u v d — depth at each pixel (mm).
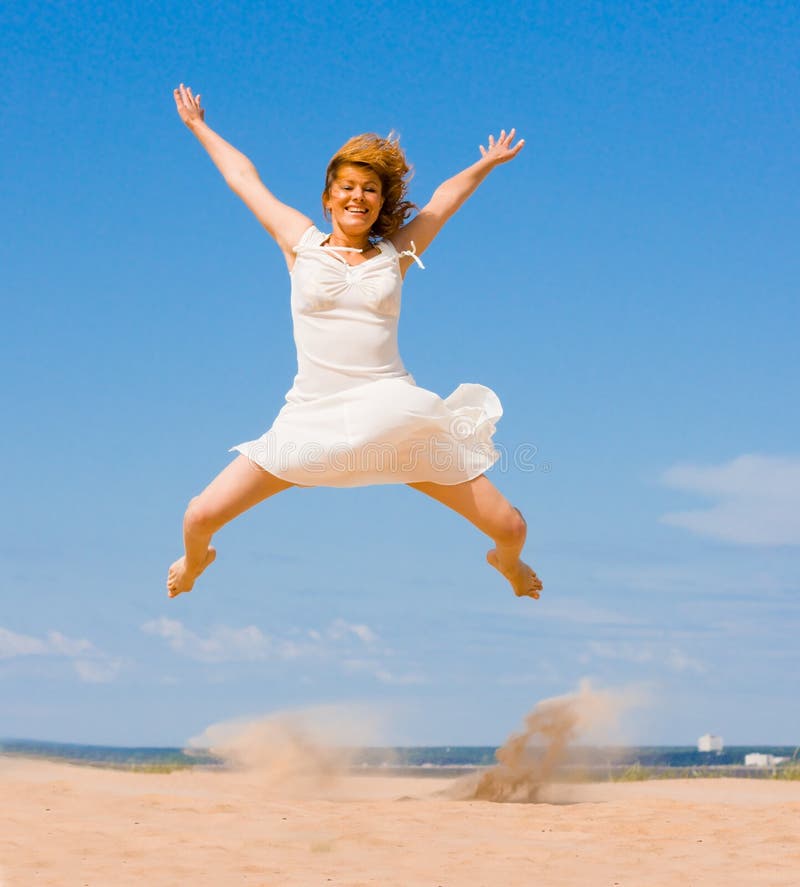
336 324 6027
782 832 7262
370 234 6480
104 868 5969
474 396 6203
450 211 6664
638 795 10453
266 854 6492
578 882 5629
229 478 6137
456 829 7539
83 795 8766
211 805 8336
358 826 7586
